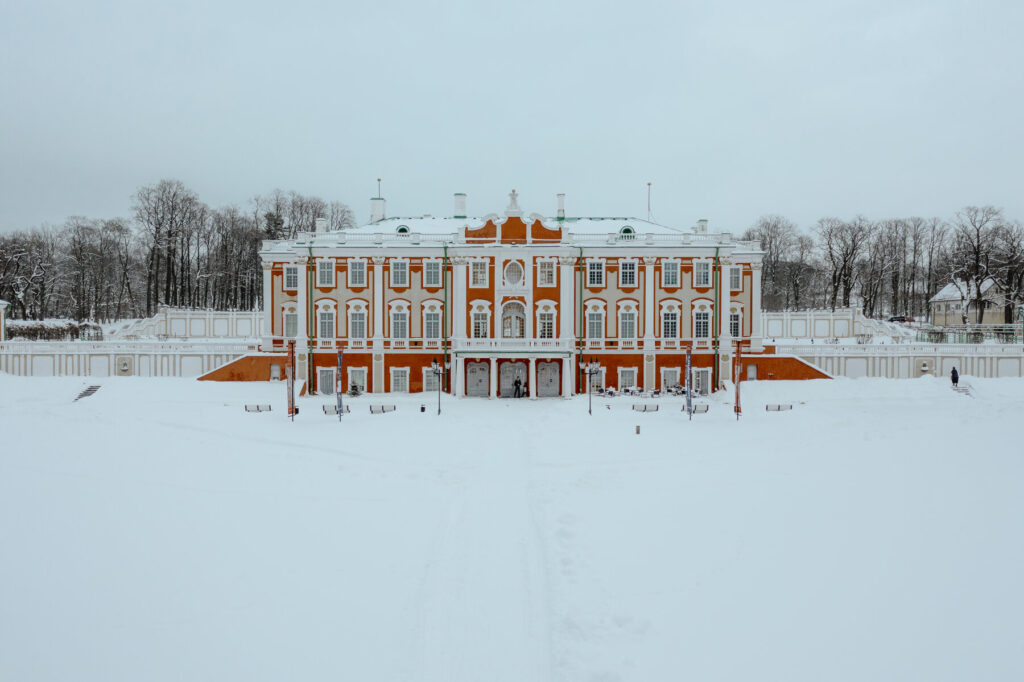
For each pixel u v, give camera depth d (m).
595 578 22.36
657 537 25.83
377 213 82.12
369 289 69.94
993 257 109.25
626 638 18.59
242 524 27.77
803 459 37.12
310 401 62.91
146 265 125.88
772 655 17.39
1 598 20.59
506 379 70.56
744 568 22.56
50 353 72.06
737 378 52.94
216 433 45.84
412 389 70.12
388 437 45.28
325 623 19.62
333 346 69.75
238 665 17.41
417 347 70.00
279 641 18.61
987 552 22.33
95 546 24.89
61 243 127.38
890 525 25.36
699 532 26.14
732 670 16.84
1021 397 58.72
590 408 56.03
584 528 27.09
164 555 24.31
